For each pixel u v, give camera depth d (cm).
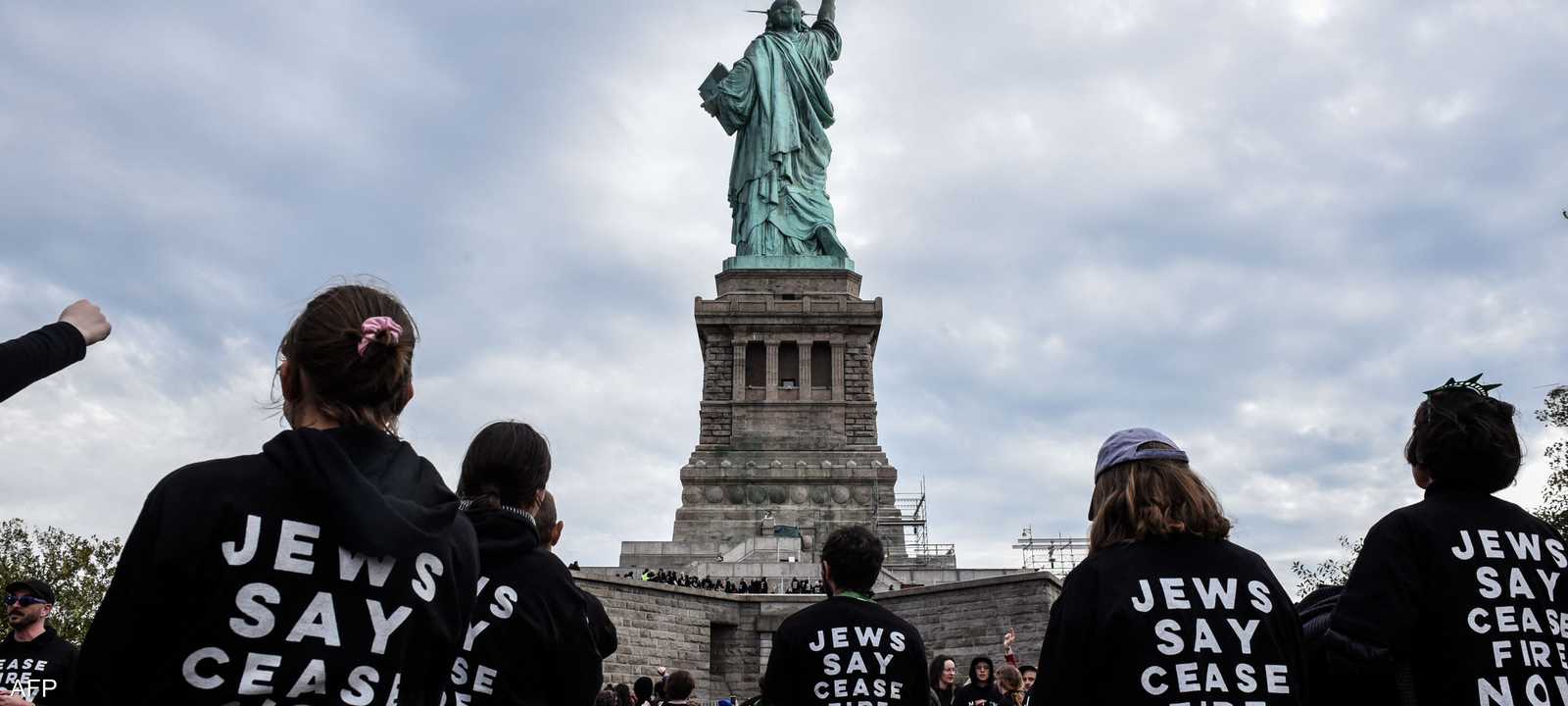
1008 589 5150
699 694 5350
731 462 10131
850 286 10919
